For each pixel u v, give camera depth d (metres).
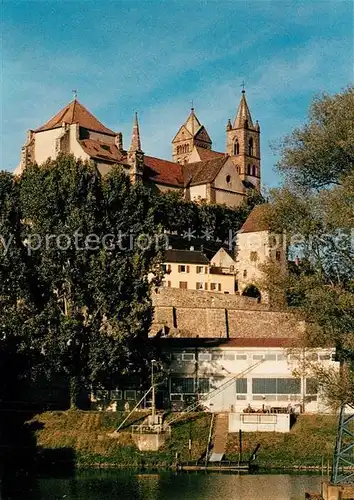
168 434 129.12
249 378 145.88
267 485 108.69
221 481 111.56
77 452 125.69
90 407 145.38
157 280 144.50
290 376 144.00
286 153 94.12
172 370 148.50
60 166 144.75
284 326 184.50
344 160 92.31
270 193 93.56
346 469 116.50
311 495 92.00
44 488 105.75
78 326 133.75
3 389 139.62
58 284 138.00
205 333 181.75
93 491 104.06
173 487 107.06
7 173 145.38
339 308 87.62
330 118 92.25
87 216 138.50
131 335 134.25
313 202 90.50
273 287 93.62
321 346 92.19
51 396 149.50
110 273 136.75
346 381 87.50
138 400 143.75
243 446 127.38
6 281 135.50
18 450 126.38
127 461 124.31
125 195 144.25
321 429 130.88
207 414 138.00
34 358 134.38
